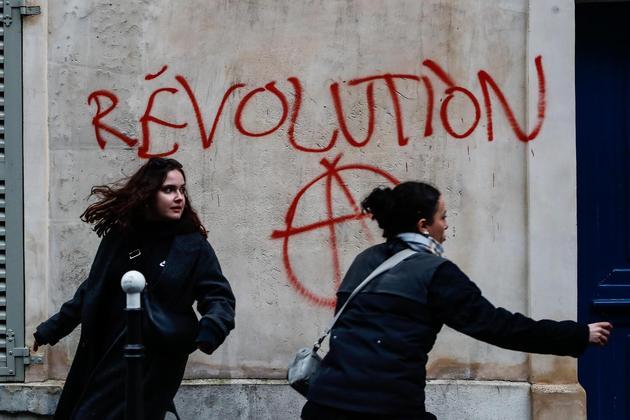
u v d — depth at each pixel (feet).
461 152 16.44
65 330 13.79
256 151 16.76
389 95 16.56
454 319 10.68
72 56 16.94
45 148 16.89
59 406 13.60
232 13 16.79
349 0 16.61
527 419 16.14
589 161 17.12
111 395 13.05
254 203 16.76
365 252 11.78
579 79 17.17
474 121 16.40
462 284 10.78
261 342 16.76
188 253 13.28
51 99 16.97
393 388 10.64
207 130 16.81
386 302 10.93
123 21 16.90
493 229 16.37
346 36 16.63
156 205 13.32
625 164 17.06
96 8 16.92
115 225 13.56
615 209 17.07
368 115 16.61
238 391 16.57
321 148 16.67
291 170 16.72
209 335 12.54
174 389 13.41
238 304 16.78
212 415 16.57
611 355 17.08
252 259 16.76
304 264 16.70
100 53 16.92
